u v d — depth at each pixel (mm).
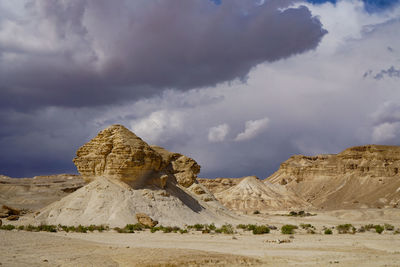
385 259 34250
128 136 87375
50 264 27953
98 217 72625
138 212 75625
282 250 41188
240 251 40188
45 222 72938
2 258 28625
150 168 87875
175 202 85125
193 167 121500
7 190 164375
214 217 92688
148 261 30078
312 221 123875
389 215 143000
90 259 30422
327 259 34250
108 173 83500
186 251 35156
